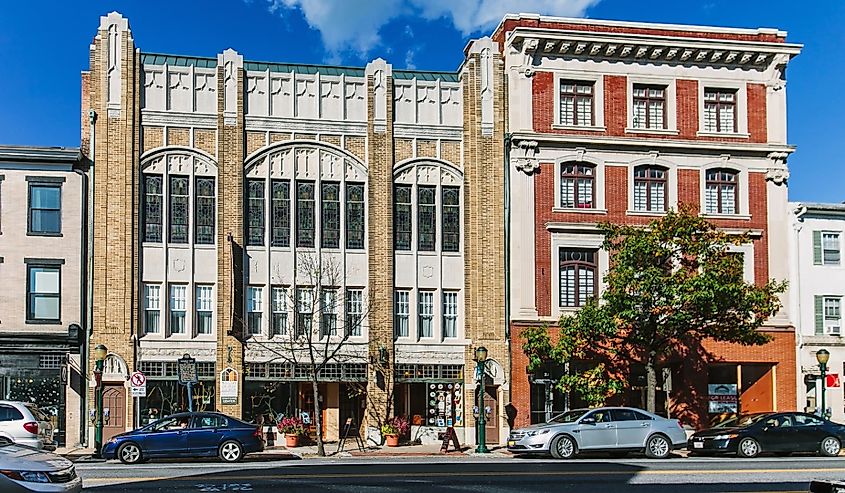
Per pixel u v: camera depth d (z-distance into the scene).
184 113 37.38
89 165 36.69
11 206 36.00
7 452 16.06
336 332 37.66
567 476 22.08
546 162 39.38
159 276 36.69
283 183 38.06
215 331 36.94
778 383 39.84
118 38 37.06
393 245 38.38
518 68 39.56
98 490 19.44
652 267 33.41
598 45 39.62
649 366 34.53
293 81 38.44
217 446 28.09
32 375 35.56
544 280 38.88
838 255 41.03
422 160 39.00
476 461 28.03
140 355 36.06
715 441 30.08
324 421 37.62
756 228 40.50
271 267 37.53
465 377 38.25
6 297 35.66
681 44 39.97
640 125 40.28
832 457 29.77
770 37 41.19
